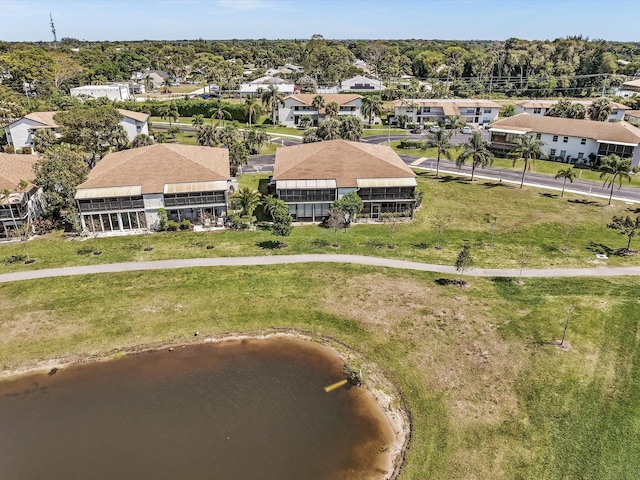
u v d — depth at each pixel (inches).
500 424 1449.3
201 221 2942.9
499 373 1656.0
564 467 1301.7
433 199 3398.1
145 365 1752.0
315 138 4234.7
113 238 2758.4
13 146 4810.5
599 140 4067.4
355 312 2020.2
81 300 2098.9
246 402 1579.7
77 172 2974.9
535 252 2556.6
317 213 3068.4
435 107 6072.8
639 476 1268.5
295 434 1454.2
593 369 1659.7
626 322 1899.6
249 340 1884.8
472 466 1315.2
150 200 2849.4
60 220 2994.6
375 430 1467.8
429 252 2576.3
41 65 7224.4
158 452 1387.8
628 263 2410.2
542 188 3597.4
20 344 1829.5
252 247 2623.0
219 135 4163.4
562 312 1972.2
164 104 6535.4
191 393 1619.1
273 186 3366.1
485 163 3639.3
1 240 2714.1
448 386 1612.9
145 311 2032.5
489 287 2187.5
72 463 1352.1
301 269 2365.9
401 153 4744.1
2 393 1617.9
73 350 1811.0
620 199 3331.7
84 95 6382.9
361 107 6063.0
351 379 1676.9
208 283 2239.2
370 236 2797.7
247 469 1333.7
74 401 1583.4
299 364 1755.7
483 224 2952.8
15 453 1385.3
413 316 1978.3
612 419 1448.1
